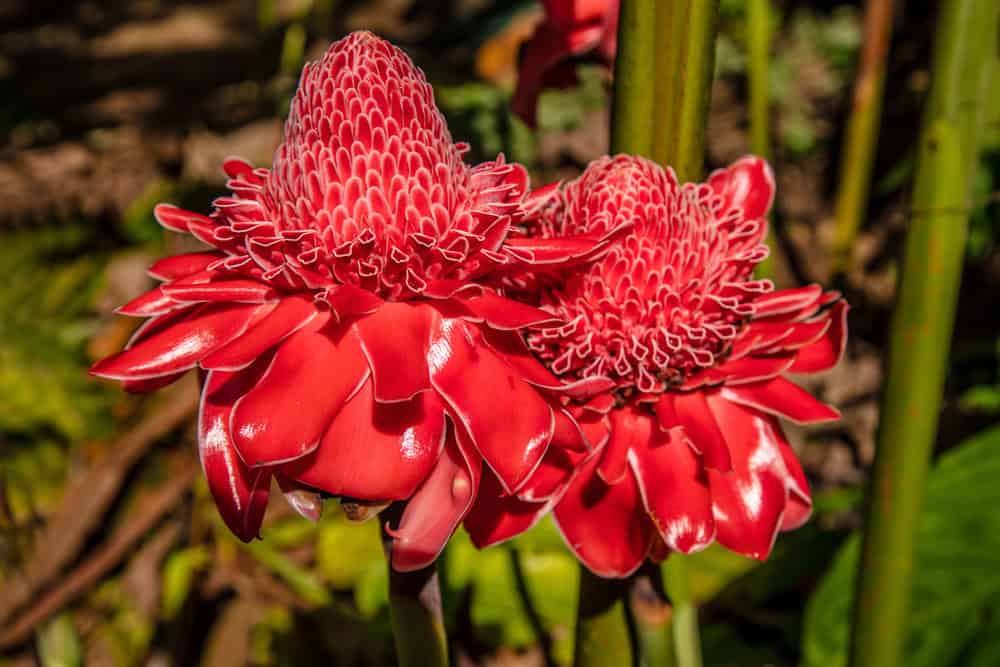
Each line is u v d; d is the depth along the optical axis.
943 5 0.53
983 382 1.12
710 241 0.49
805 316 0.49
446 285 0.43
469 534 0.45
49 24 3.12
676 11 0.49
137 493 1.02
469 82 1.40
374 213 0.44
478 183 0.46
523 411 0.42
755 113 0.83
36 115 1.98
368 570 0.95
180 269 0.47
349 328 0.43
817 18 1.61
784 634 0.90
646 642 0.50
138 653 0.94
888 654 0.59
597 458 0.46
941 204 0.54
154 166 1.33
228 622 0.96
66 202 1.24
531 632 0.90
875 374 1.17
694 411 0.46
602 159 0.49
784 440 0.49
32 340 1.11
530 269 0.45
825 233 1.41
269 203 0.46
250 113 1.41
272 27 1.39
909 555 0.58
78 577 0.85
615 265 0.47
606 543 0.45
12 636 0.83
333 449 0.42
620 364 0.46
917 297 0.55
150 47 2.72
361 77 0.44
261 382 0.42
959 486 0.75
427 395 0.43
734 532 0.46
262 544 1.00
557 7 0.61
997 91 1.02
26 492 1.00
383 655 0.93
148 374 0.43
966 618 0.68
